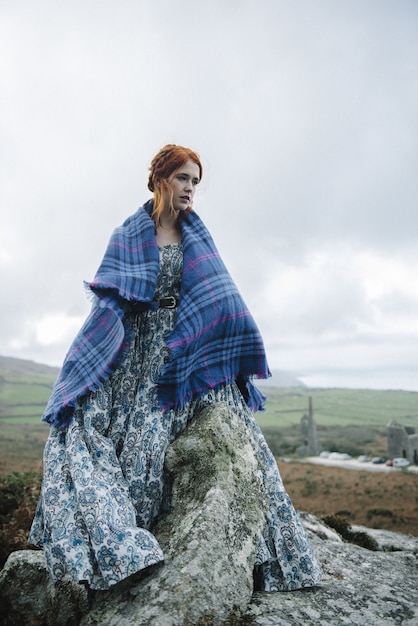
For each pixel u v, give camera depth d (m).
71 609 2.21
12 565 2.66
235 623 1.91
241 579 2.09
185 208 2.94
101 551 2.04
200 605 1.91
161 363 2.67
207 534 2.10
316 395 189.00
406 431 75.75
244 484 2.40
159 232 2.94
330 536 4.18
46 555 2.16
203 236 2.96
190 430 2.56
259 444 2.81
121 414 2.61
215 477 2.35
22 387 143.50
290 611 2.11
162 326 2.74
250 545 2.22
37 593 2.49
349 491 40.72
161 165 2.91
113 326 2.64
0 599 2.51
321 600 2.28
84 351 2.64
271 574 2.43
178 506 2.39
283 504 2.58
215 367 2.75
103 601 2.07
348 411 148.50
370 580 2.67
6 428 80.62
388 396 187.12
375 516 31.23
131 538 2.07
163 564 2.06
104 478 2.30
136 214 3.00
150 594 1.93
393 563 3.11
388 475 49.75
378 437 106.44
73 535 2.10
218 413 2.59
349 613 2.14
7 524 4.41
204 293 2.72
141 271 2.72
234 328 2.80
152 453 2.51
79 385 2.53
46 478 2.35
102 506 2.15
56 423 2.52
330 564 3.01
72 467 2.31
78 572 2.00
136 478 2.46
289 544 2.48
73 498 2.23
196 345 2.65
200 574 1.97
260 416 136.12
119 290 2.59
